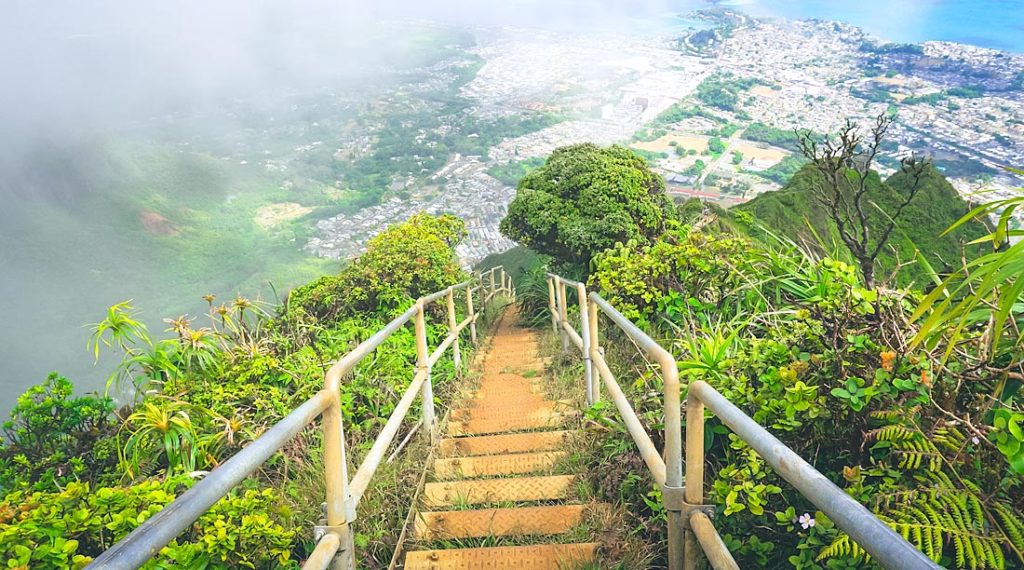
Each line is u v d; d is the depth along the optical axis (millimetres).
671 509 2133
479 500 3521
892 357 2467
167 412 3619
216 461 3691
